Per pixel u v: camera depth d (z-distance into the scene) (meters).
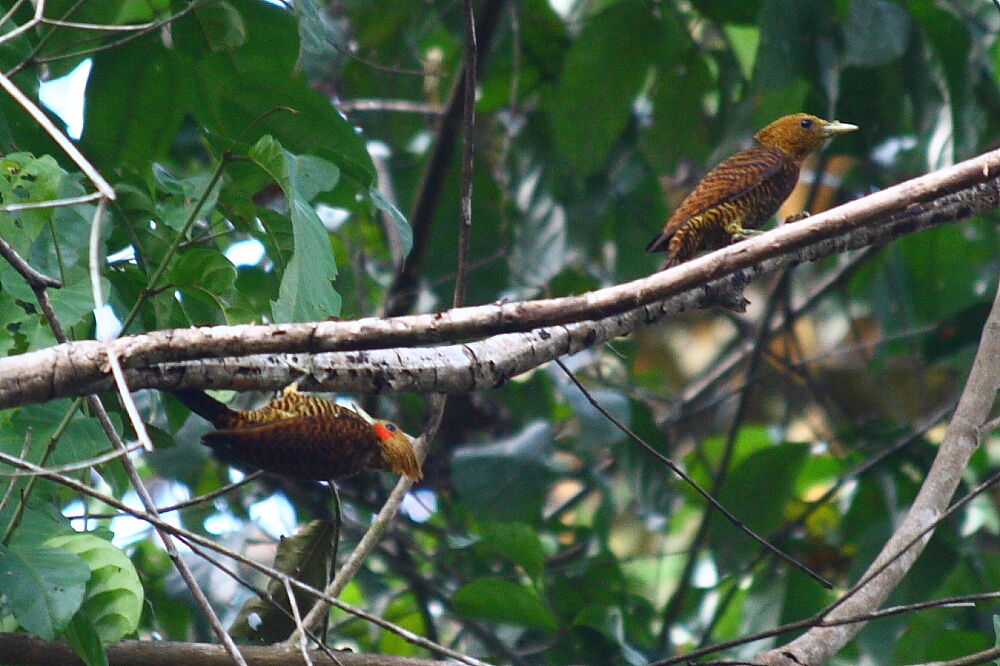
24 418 7.29
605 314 6.53
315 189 7.59
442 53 15.99
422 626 12.72
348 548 11.73
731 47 13.58
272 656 7.51
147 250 7.98
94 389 5.84
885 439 12.83
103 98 9.35
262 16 9.04
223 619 10.34
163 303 7.98
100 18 9.09
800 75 11.57
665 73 12.93
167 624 11.04
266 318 10.04
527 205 13.30
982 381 9.00
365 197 9.59
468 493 11.41
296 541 8.10
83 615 6.75
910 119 14.59
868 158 13.38
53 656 7.19
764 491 12.25
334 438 7.05
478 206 13.20
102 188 5.09
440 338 6.29
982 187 8.57
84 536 6.95
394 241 13.28
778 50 11.48
